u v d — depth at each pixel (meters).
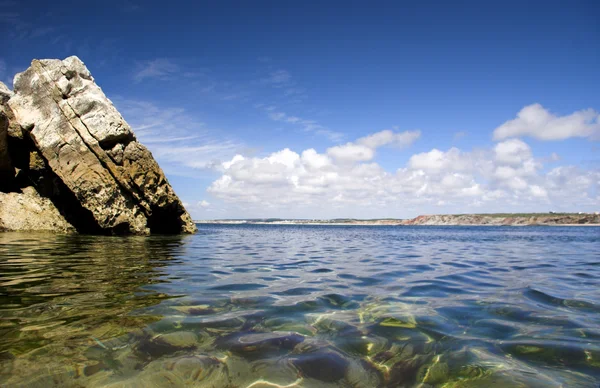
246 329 4.32
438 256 13.95
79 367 3.22
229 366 3.32
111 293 5.95
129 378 3.05
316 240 26.36
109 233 20.22
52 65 20.53
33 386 2.88
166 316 4.74
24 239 15.17
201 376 3.12
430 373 3.25
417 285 7.37
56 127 19.83
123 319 4.57
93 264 9.05
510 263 11.55
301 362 3.43
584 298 6.18
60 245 13.47
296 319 4.77
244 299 5.84
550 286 7.33
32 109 20.03
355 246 19.70
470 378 3.16
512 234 43.59
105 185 19.98
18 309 4.90
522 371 3.29
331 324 4.58
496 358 3.57
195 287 6.69
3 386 2.86
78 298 5.55
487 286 7.30
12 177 19.77
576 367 3.37
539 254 15.07
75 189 19.47
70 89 20.42
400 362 3.47
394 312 5.20
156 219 23.88
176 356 3.50
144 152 21.41
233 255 13.09
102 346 3.69
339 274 8.86
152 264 9.55
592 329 4.45
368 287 7.11
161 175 22.38
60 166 19.53
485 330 4.41
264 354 3.59
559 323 4.71
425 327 4.51
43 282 6.70
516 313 5.18
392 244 21.97
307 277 8.31
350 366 3.37
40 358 3.38
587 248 18.75
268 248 17.25
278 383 3.03
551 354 3.67
